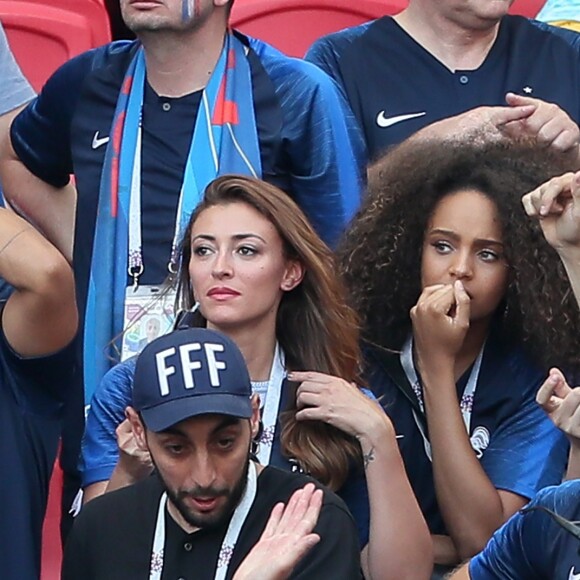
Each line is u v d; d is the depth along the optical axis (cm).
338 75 1777
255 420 1210
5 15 2298
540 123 1594
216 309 1380
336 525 1195
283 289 1404
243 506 1183
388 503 1342
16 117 1789
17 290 1223
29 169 1792
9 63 1819
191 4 1584
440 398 1445
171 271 1504
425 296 1463
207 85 1623
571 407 1209
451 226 1486
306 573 1170
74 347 1327
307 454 1355
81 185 1655
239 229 1387
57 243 1811
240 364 1168
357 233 1550
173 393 1143
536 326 1477
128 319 1564
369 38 1792
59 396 1278
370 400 1371
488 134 1588
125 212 1598
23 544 1236
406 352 1507
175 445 1146
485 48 1788
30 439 1259
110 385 1437
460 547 1432
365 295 1524
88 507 1222
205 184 1586
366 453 1351
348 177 1639
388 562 1337
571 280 1066
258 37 2312
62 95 1711
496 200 1484
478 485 1423
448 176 1513
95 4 2344
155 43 1603
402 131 1747
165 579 1175
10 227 1216
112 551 1194
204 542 1177
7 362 1251
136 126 1630
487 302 1481
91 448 1423
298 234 1399
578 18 2070
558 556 1070
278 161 1625
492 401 1484
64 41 2305
